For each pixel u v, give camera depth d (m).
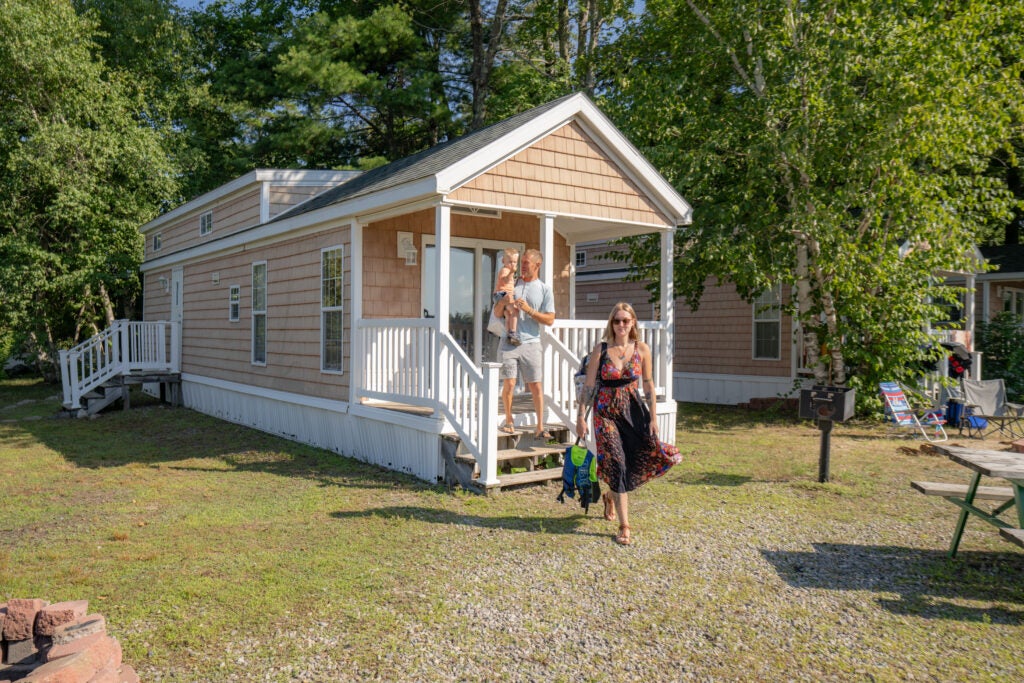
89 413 14.80
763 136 11.31
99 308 24.05
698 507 6.53
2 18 18.11
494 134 8.74
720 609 4.27
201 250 14.48
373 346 9.02
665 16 12.62
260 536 5.75
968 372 14.28
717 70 12.72
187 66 27.91
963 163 11.72
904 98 10.15
